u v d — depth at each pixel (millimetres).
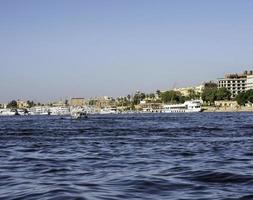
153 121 165000
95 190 19859
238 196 18438
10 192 19703
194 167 28766
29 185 21703
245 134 74188
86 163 33000
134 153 41656
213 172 25469
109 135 77875
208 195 18719
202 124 126312
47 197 18078
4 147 52062
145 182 22219
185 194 18984
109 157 37875
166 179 23234
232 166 29281
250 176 23953
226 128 98312
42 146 53250
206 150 43969
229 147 47500
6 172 27438
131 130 96125
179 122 148000
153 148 47719
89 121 178250
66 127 119125
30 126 131125
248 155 37844
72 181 22984
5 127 125188
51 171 27828
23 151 45688
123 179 23453
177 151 43188
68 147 51094
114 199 17734
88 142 60094
